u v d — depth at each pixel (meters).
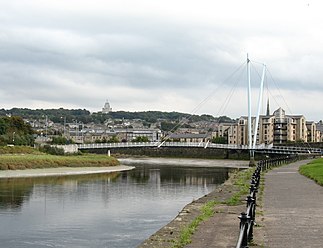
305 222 16.97
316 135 199.88
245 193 28.56
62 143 146.25
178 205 34.31
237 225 17.09
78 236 22.94
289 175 42.25
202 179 64.06
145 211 31.12
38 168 80.25
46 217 28.66
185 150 167.88
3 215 29.56
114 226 25.47
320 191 27.88
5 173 68.81
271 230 15.44
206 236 15.12
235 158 151.62
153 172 82.31
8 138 123.56
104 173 77.31
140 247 14.22
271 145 138.25
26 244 21.28
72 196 40.56
